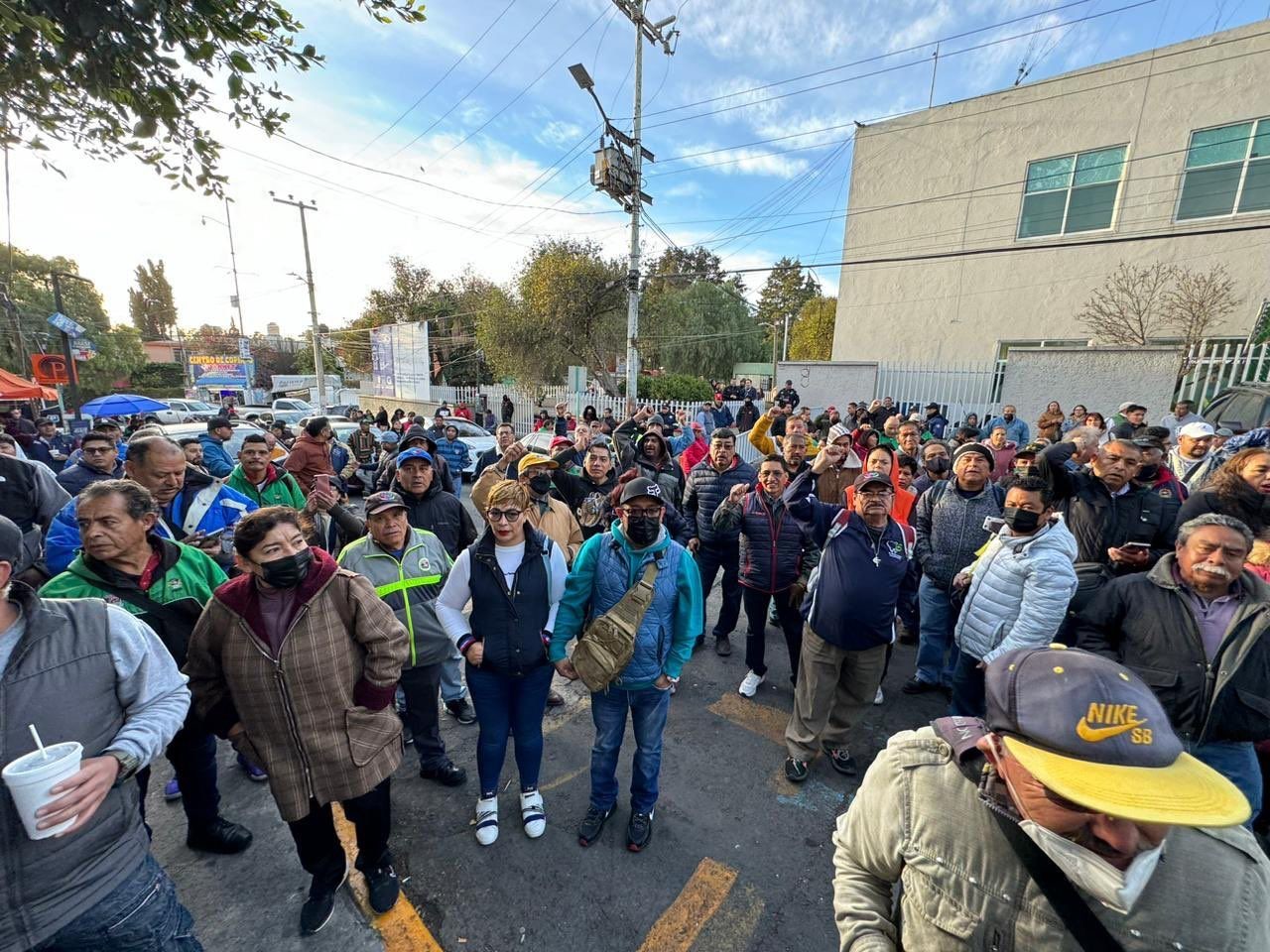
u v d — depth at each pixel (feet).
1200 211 36.83
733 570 13.78
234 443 30.04
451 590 8.03
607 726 8.05
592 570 8.16
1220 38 35.40
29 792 3.77
